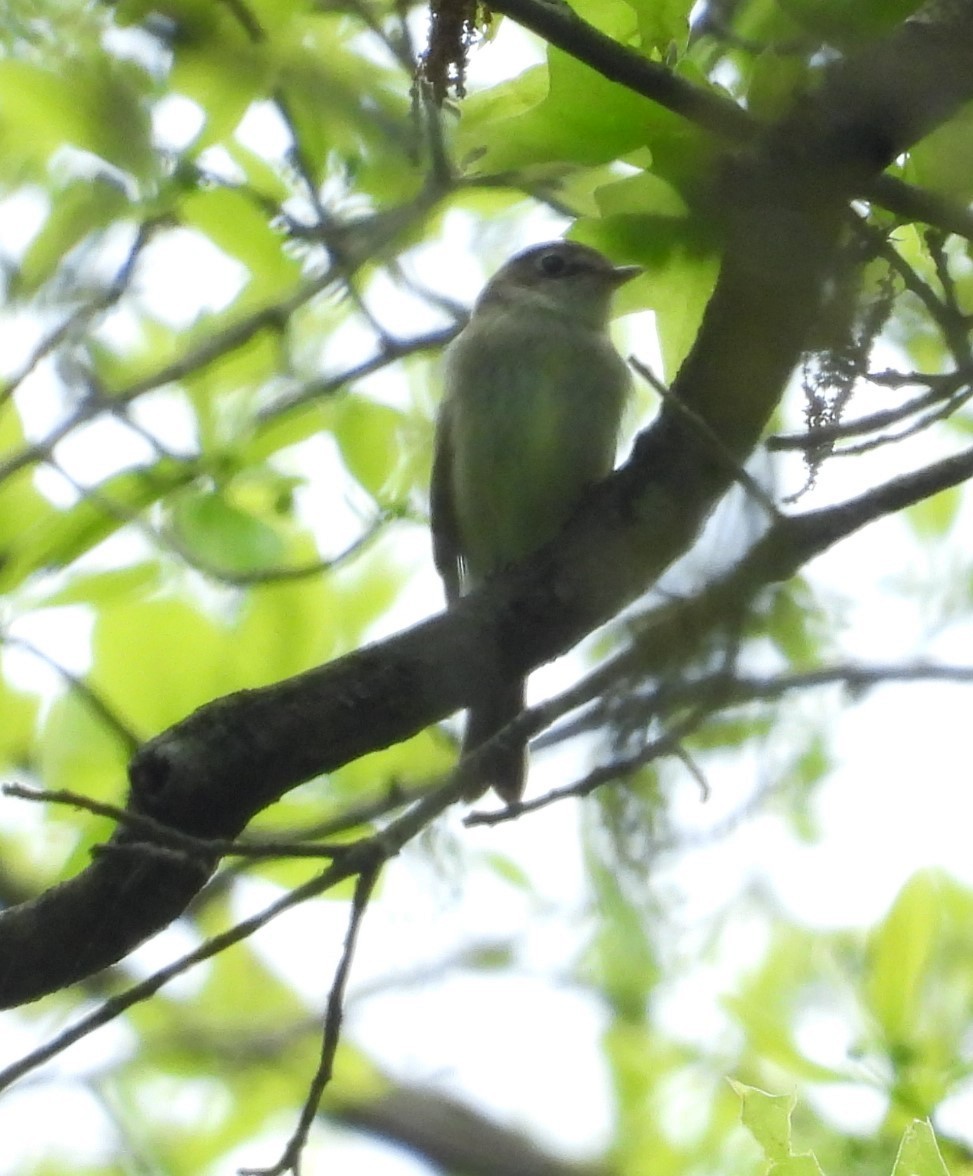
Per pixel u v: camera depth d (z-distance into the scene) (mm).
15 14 7566
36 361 8508
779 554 5660
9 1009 5395
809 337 5828
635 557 6008
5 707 9766
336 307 9422
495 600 5895
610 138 5758
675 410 5602
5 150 8242
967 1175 6980
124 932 5340
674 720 6305
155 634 8992
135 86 7629
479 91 7336
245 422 8852
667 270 6340
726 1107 10742
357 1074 12516
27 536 8805
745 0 6461
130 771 5449
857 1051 7527
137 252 8133
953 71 5383
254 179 7973
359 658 5691
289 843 5168
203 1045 12164
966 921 8164
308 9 7281
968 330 5836
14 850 11500
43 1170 11969
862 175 5582
